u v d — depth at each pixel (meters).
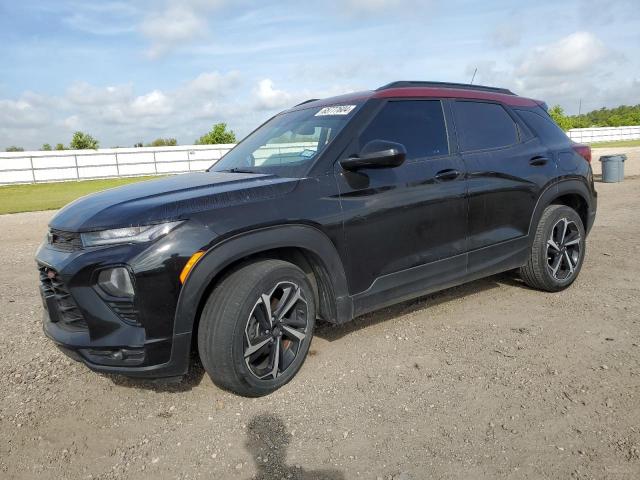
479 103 4.37
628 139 69.94
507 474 2.31
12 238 9.77
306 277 3.20
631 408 2.80
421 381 3.20
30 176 36.00
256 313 2.95
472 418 2.77
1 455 2.62
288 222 3.04
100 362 2.74
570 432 2.61
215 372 2.89
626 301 4.49
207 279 2.76
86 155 38.06
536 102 4.97
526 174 4.38
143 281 2.63
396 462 2.43
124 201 2.92
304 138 3.67
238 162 3.96
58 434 2.79
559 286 4.72
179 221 2.73
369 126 3.60
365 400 3.00
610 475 2.28
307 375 3.33
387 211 3.49
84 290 2.70
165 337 2.71
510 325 4.05
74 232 2.76
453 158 3.95
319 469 2.41
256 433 2.72
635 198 11.45
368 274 3.46
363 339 3.86
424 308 4.49
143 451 2.62
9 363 3.71
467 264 4.04
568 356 3.46
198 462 2.51
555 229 4.68
